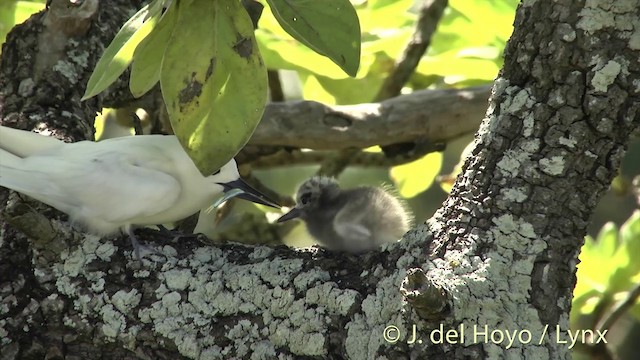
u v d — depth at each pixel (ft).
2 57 30.48
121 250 25.17
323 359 22.84
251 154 38.42
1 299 24.45
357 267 23.62
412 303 20.25
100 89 20.63
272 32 35.50
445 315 20.76
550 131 22.62
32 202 26.35
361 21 38.22
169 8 20.24
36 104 29.27
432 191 52.65
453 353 21.27
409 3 37.68
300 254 24.61
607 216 54.34
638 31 22.27
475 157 23.27
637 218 37.17
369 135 36.45
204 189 27.50
